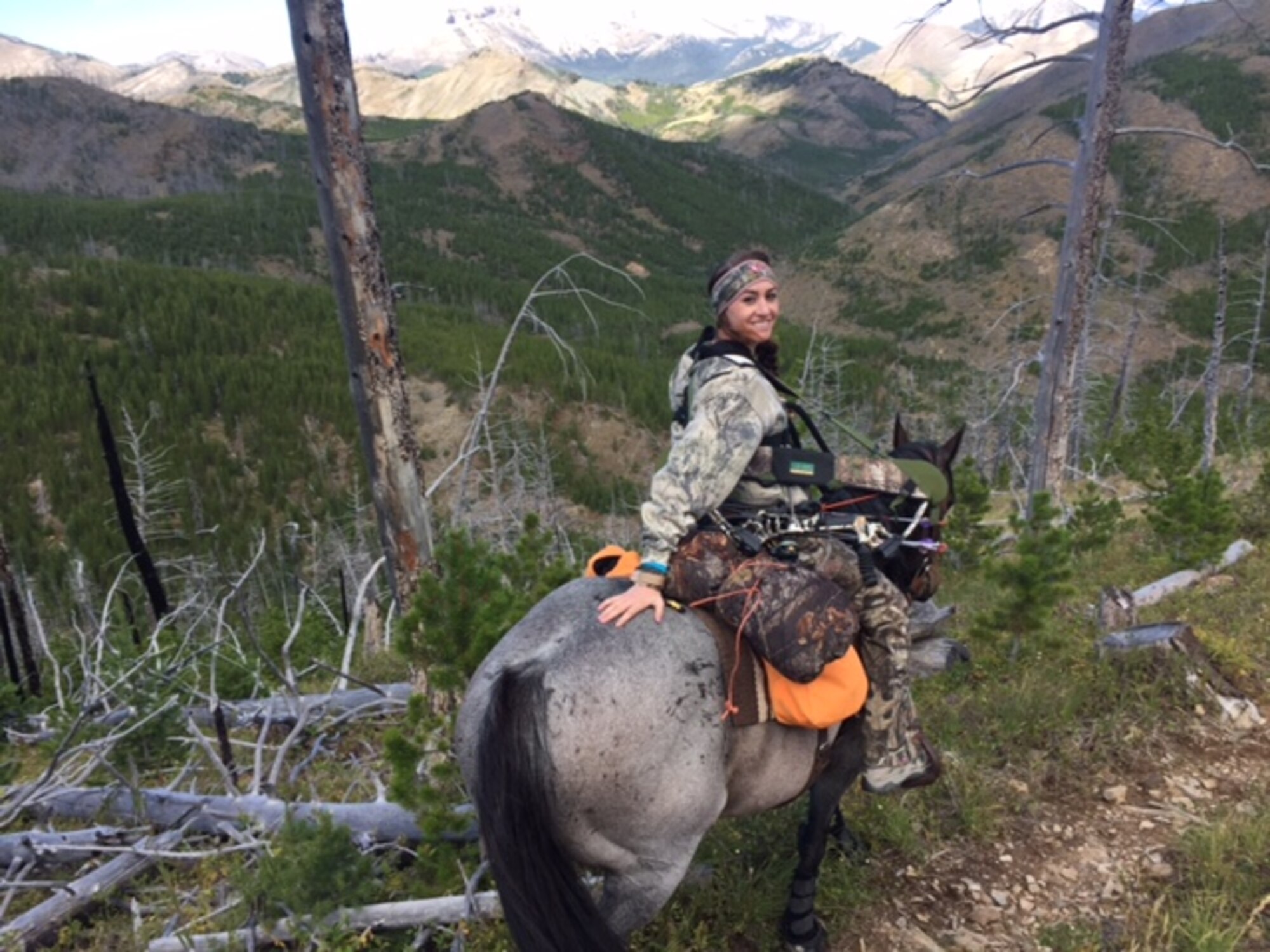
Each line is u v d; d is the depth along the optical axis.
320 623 12.32
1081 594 9.76
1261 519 11.91
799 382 13.76
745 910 4.23
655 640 3.05
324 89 5.06
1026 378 20.83
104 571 45.00
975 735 5.96
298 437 98.06
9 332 111.12
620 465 89.19
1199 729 6.13
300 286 143.62
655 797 2.98
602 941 2.87
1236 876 4.54
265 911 4.25
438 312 148.75
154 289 127.44
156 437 93.00
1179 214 170.88
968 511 12.86
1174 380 80.38
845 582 3.45
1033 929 4.43
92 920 4.51
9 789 5.70
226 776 5.45
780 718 3.18
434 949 4.29
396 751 4.38
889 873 4.74
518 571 5.71
